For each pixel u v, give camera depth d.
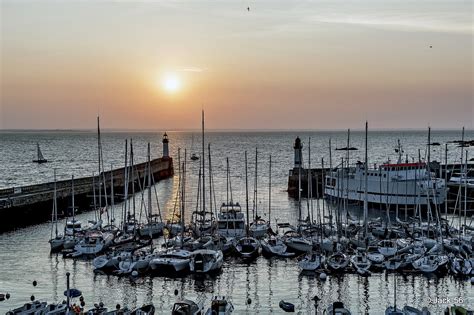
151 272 59.81
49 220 95.38
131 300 51.62
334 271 59.97
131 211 105.50
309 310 48.94
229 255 67.69
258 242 69.19
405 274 59.34
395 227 80.75
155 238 77.81
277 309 49.28
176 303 45.53
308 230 75.81
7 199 92.75
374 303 50.84
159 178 177.38
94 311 43.59
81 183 116.75
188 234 74.12
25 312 43.00
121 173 138.38
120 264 59.59
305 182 130.00
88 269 61.62
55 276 59.09
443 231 75.38
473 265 58.62
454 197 107.62
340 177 112.25
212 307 45.12
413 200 102.75
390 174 105.00
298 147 138.00
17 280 57.72
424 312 43.88
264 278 58.50
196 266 59.12
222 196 128.00
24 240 77.81
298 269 61.72
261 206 112.62
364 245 68.12
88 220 93.56
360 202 108.44
